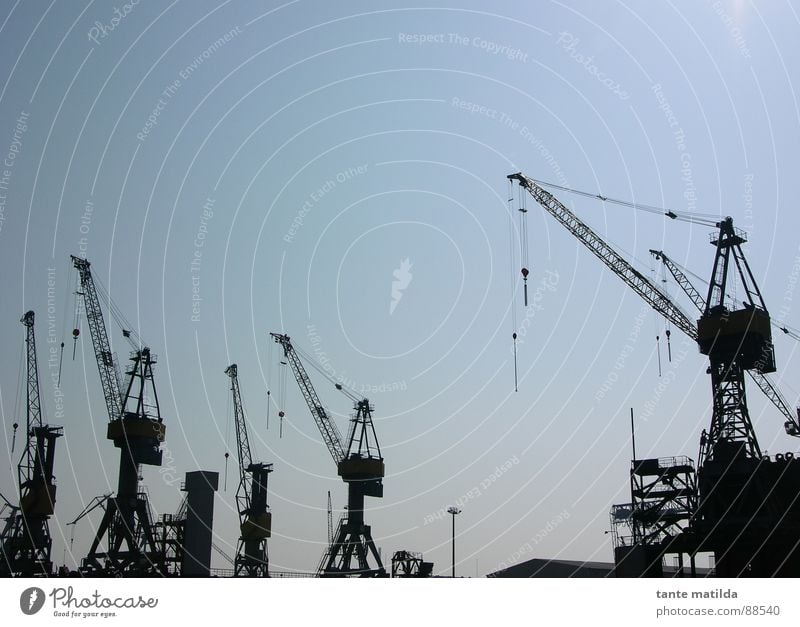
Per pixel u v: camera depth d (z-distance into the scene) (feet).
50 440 471.21
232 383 585.63
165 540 472.44
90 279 497.05
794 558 334.44
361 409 585.63
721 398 367.04
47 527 460.55
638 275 408.87
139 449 483.51
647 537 362.12
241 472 574.97
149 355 506.07
